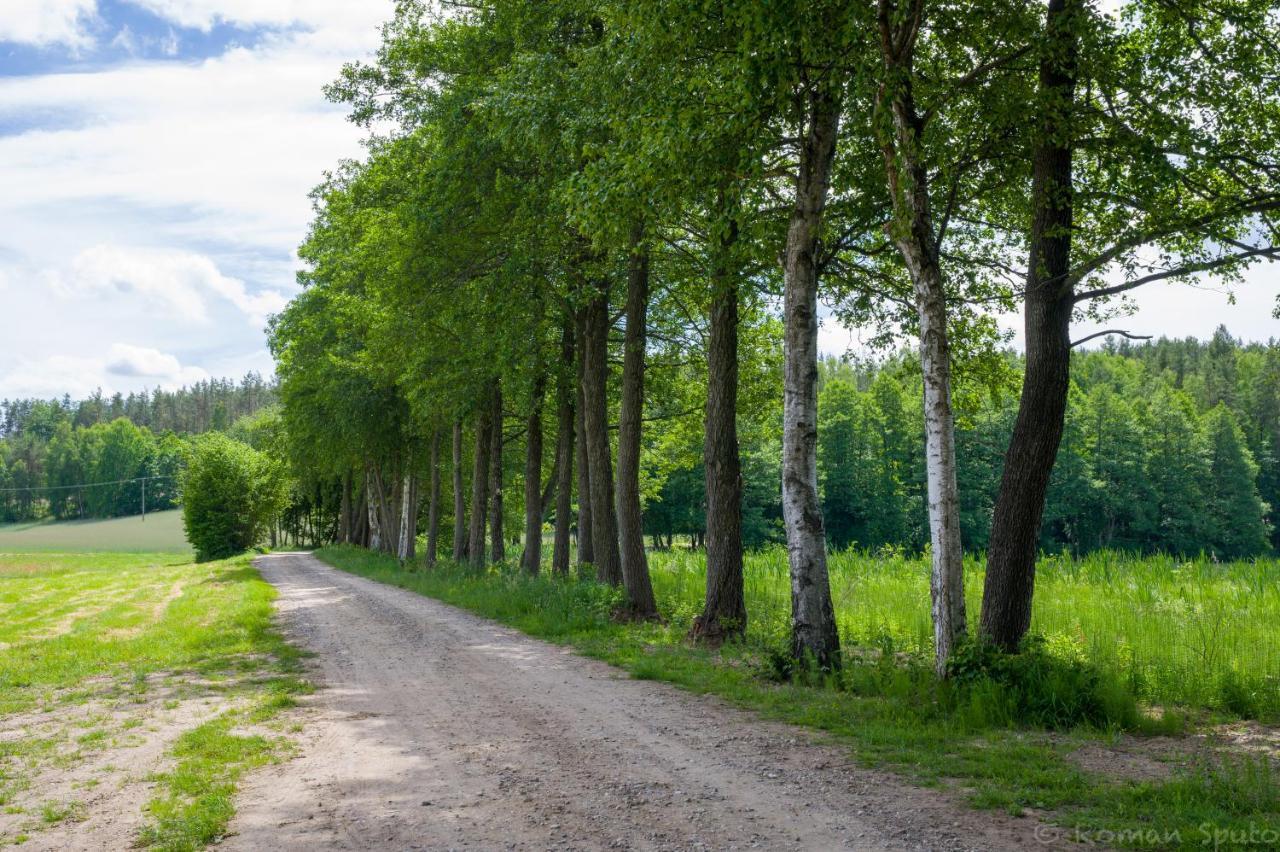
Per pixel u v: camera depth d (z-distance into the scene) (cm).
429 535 3753
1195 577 2058
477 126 1777
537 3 1666
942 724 862
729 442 1516
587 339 2097
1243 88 1084
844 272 1530
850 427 6097
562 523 2761
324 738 866
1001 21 1073
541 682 1176
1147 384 9288
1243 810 581
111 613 2228
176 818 611
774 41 965
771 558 2764
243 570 4194
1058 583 2016
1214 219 1035
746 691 1055
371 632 1780
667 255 1792
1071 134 1063
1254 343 13338
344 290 3278
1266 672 1068
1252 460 6794
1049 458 1065
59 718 982
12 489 15075
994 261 1459
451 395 2719
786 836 564
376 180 2292
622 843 557
